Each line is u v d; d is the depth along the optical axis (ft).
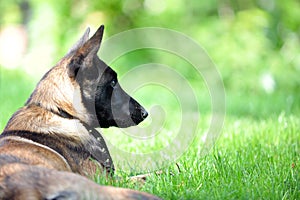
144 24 89.15
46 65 88.89
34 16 91.50
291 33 89.04
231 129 45.09
